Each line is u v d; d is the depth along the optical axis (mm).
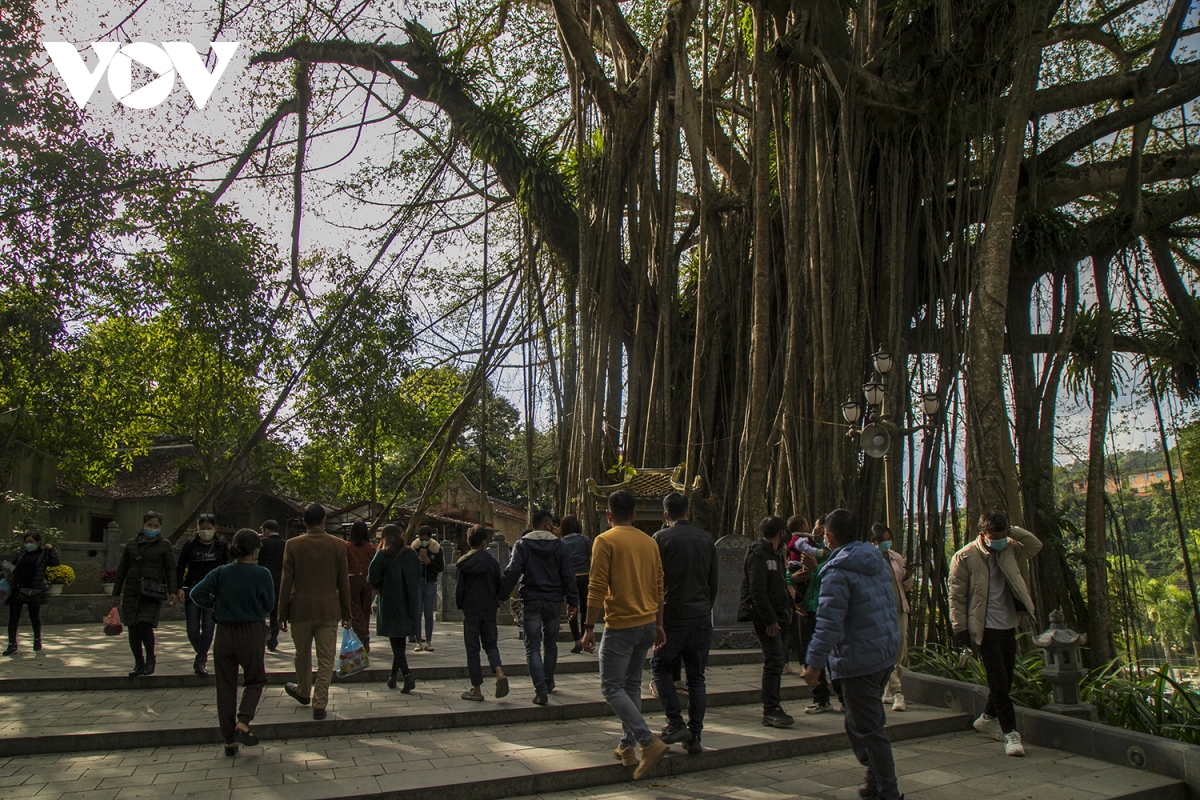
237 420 22359
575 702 6566
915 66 12594
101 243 13617
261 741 5602
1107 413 12859
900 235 11812
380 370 16688
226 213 15031
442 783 4520
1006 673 5961
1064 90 12008
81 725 5648
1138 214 12961
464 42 15414
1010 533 6098
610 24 14859
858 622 4309
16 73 12047
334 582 6160
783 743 5633
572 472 13422
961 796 4793
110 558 16750
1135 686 6934
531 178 14859
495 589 6738
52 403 16969
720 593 9805
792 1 12164
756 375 11547
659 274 13680
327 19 14414
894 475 11195
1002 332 10023
